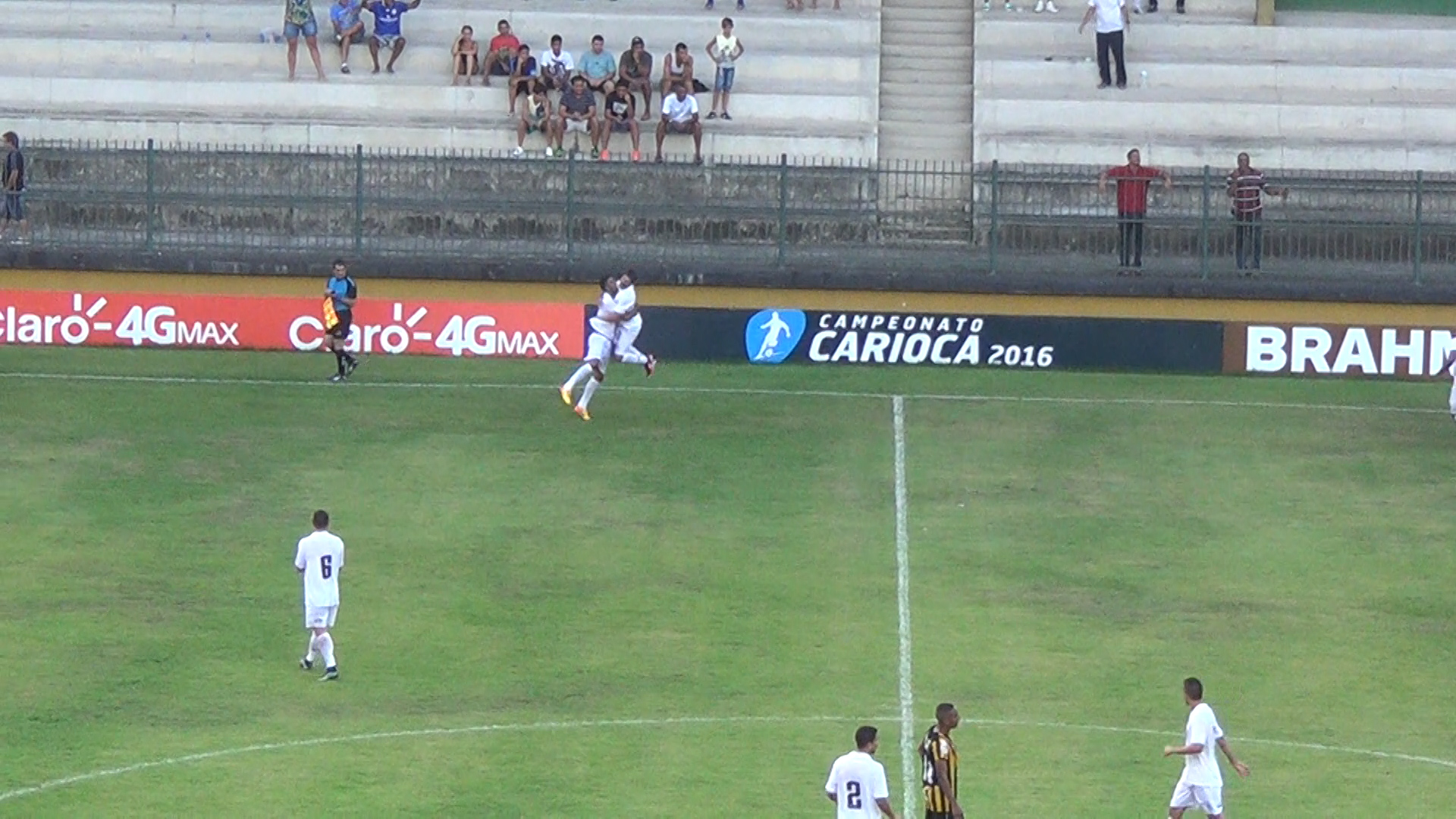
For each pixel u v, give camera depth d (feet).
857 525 283.18
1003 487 297.94
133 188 363.35
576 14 432.66
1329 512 290.15
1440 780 209.87
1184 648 245.45
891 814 175.73
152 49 430.20
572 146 401.90
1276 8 451.94
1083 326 353.51
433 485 295.48
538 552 272.51
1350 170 396.16
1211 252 354.54
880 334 355.56
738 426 322.55
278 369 350.43
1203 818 200.13
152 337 360.48
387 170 362.33
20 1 441.27
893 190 383.45
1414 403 340.80
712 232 360.48
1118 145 404.16
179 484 293.84
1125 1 433.89
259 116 414.41
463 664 238.27
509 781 205.87
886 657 241.14
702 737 218.38
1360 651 245.04
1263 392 345.10
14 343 360.89
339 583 257.55
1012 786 205.98
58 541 272.51
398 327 358.43
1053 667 239.09
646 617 252.83
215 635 245.24
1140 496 295.48
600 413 327.67
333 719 222.28
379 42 424.05
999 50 431.84
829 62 424.87
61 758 210.38
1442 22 448.65
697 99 417.90
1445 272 351.67
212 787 203.62
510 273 356.18
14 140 360.48
